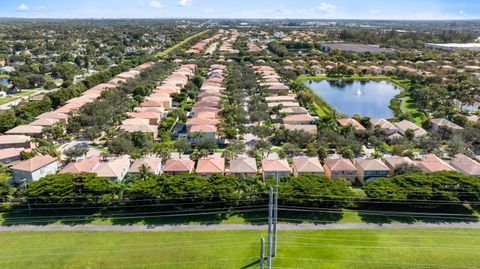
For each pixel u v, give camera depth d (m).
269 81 160.88
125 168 71.00
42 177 63.62
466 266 44.66
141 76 168.88
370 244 49.12
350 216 56.12
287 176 63.12
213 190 56.22
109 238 50.69
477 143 86.12
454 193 55.81
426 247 48.41
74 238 50.72
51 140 91.56
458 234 51.25
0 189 59.00
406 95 147.12
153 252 47.66
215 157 76.81
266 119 105.38
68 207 56.50
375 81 190.25
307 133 87.88
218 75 168.50
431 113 117.31
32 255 47.16
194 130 91.31
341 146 82.12
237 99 127.06
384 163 72.44
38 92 149.75
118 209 57.91
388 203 56.53
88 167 69.12
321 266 44.91
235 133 91.94
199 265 45.22
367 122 102.38
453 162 72.44
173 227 53.50
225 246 48.94
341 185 58.59
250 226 53.75
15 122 99.38
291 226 53.50
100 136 96.19
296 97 136.38
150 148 79.69
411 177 59.53
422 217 55.72
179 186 56.97
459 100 129.12
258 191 57.03
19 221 55.03
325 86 177.12
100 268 44.81
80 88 140.25
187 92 143.50
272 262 45.38
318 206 56.72
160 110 112.94
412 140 91.38
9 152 78.06
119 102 122.50
